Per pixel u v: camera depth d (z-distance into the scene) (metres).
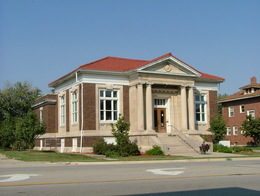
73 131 33.22
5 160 22.94
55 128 39.38
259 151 35.28
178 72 33.72
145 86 32.72
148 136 30.48
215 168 16.28
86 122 30.94
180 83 33.88
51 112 39.62
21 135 33.25
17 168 17.20
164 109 35.25
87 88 31.39
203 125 37.56
